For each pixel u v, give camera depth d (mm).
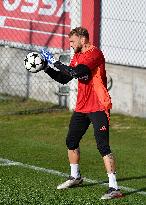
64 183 23562
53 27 41594
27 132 33969
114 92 39250
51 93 41281
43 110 39562
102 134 22562
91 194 22797
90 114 22781
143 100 38062
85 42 22641
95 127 22609
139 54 40281
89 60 22312
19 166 27031
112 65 39312
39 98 42000
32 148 30422
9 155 28969
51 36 41750
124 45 40812
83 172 26312
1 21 44562
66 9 40812
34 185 23797
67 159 28422
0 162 27703
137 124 36594
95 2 41031
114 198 22328
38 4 42562
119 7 40844
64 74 23094
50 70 23375
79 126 23312
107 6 41125
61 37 41094
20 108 40000
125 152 30172
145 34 39969
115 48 41062
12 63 43281
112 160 22562
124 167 27359
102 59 22672
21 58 42781
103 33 41281
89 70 22328
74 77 22312
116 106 39250
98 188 23844
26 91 42656
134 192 23547
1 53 43812
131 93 38594
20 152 29594
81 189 23609
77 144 23609
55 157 28766
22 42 43312
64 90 39406
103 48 41281
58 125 35875
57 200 21797
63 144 31422
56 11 41469
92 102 22812
